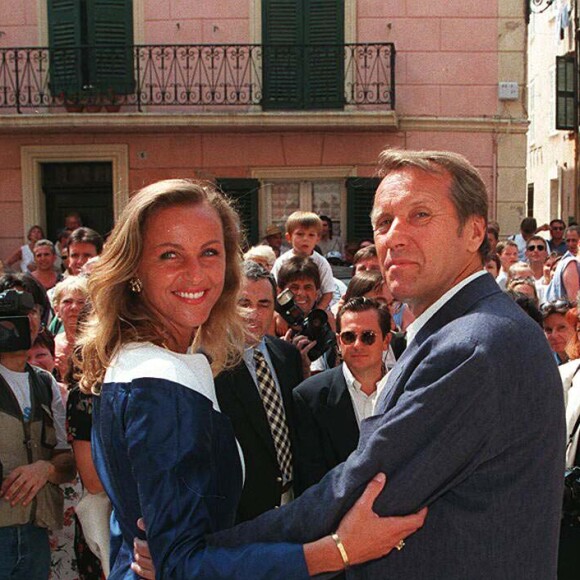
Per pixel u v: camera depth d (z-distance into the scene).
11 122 10.70
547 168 18.31
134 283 1.76
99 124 10.70
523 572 1.51
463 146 10.97
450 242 1.66
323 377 3.19
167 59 11.02
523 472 1.52
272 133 11.08
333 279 6.02
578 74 14.47
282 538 1.55
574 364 3.22
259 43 10.90
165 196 1.73
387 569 1.55
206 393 1.66
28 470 2.93
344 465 1.58
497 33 10.83
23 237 11.24
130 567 1.68
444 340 1.54
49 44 11.09
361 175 11.03
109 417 1.61
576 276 6.57
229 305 2.02
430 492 1.49
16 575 2.92
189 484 1.51
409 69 10.90
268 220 11.23
